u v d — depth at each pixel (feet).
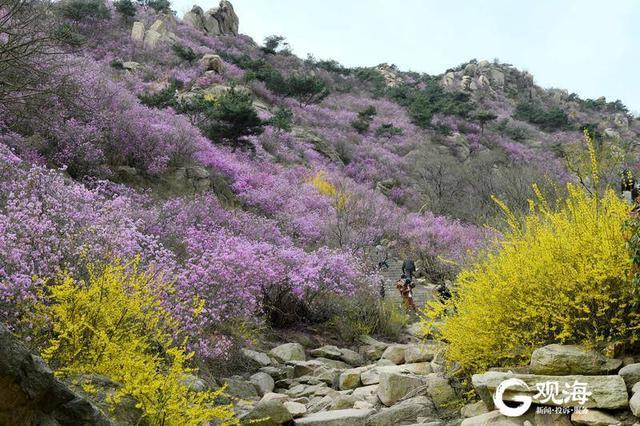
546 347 14.05
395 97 189.16
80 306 14.06
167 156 46.44
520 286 15.26
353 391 20.85
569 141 161.27
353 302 34.22
